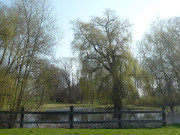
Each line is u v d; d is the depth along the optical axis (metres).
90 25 21.25
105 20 21.44
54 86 13.17
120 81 19.14
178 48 17.33
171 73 17.67
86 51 20.58
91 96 20.00
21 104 11.50
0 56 10.69
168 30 18.05
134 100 19.48
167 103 18.50
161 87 18.50
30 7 11.62
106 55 20.09
